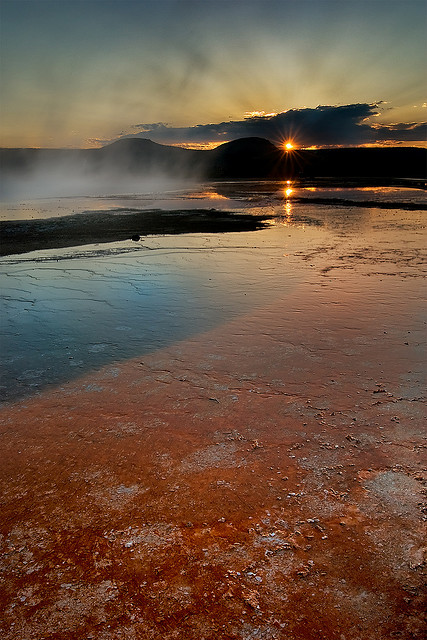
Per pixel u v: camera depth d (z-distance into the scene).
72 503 2.64
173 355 4.69
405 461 2.92
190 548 2.29
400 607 1.95
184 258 9.84
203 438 3.24
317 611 1.95
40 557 2.27
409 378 4.02
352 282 7.48
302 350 4.71
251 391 3.89
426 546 2.26
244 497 2.65
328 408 3.58
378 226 14.30
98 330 5.51
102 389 4.01
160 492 2.71
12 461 3.04
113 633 1.87
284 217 16.91
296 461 2.96
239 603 1.99
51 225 15.09
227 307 6.26
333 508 2.54
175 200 25.16
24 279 8.12
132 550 2.29
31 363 4.59
